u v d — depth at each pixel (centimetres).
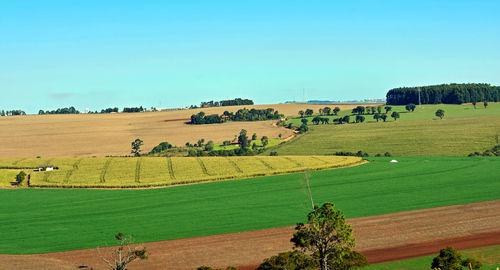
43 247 6231
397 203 8100
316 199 8712
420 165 12056
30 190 10044
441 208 7588
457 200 8081
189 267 5322
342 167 12081
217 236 6519
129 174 11300
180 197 9256
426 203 7994
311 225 4306
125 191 9906
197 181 10644
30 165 12344
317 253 4391
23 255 5894
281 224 7038
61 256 5841
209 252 5828
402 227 6619
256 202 8638
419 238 6088
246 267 5262
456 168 11369
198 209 8244
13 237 6756
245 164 12238
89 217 7888
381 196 8738
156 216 7831
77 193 9762
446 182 9725
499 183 9319
